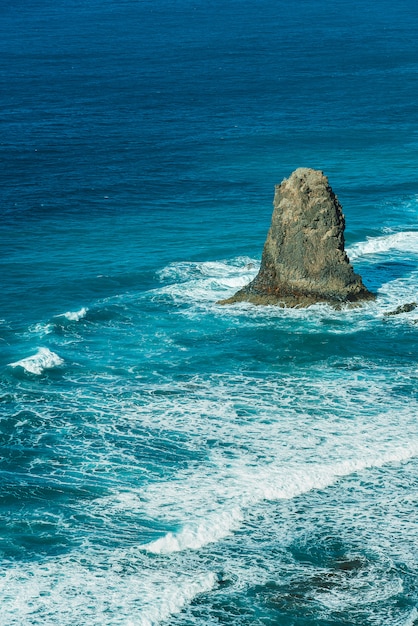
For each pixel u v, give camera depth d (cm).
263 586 3769
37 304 6675
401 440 4856
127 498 4344
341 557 3956
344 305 6544
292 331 6216
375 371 5675
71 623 3503
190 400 5297
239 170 10600
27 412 5131
